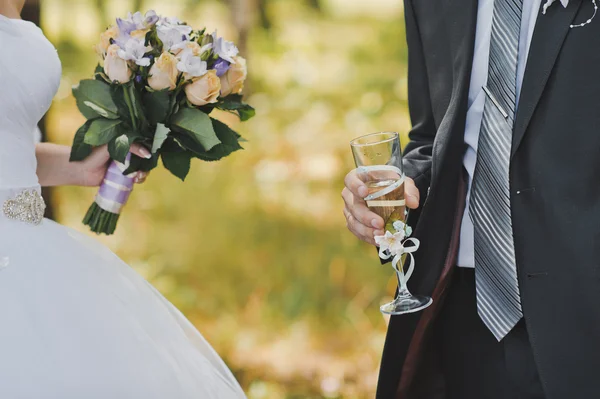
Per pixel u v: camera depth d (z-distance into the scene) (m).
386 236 2.36
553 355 2.35
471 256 2.59
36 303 2.23
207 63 2.74
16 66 2.40
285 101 8.28
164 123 2.70
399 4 8.80
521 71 2.47
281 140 7.93
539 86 2.37
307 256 7.29
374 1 8.81
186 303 6.94
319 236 7.43
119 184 2.85
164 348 2.37
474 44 2.57
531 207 2.40
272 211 7.62
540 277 2.38
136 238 7.62
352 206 2.47
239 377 5.95
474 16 2.56
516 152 2.42
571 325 2.33
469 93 2.58
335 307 6.84
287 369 5.91
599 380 2.31
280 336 6.46
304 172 7.69
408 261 2.63
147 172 2.87
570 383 2.33
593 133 2.30
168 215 7.77
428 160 2.74
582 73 2.32
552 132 2.36
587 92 2.31
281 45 8.66
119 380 2.16
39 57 2.49
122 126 2.72
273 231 7.51
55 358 2.13
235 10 8.02
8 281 2.25
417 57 2.81
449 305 2.70
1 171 2.37
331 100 8.27
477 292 2.51
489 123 2.46
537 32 2.38
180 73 2.67
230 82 2.76
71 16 7.98
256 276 7.22
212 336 6.48
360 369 5.89
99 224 2.88
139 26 2.67
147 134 2.72
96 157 2.85
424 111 2.82
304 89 8.40
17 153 2.42
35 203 2.45
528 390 2.51
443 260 2.58
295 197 7.63
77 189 7.83
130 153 2.78
